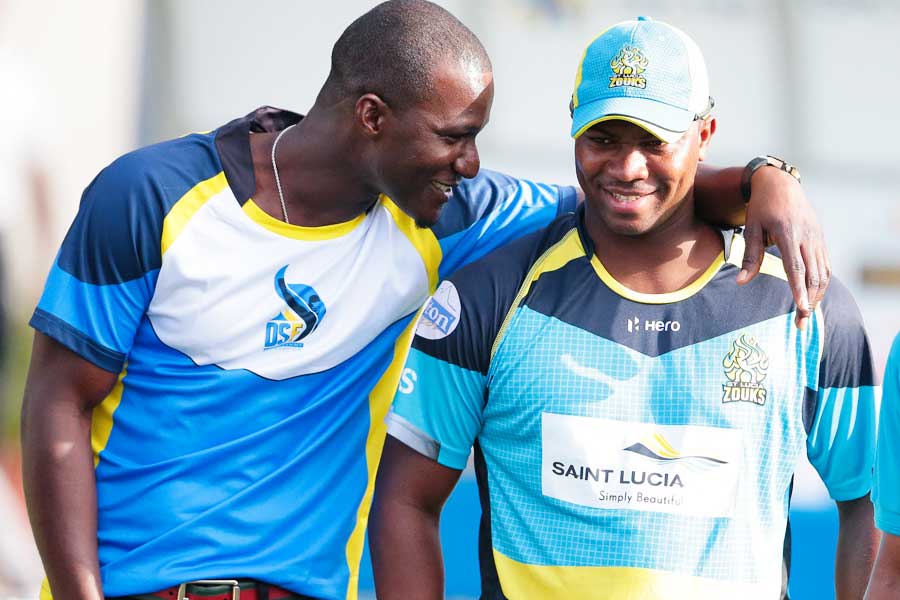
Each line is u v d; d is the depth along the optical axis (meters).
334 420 9.34
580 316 8.62
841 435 8.75
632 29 8.48
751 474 8.41
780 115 23.12
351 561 9.66
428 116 8.70
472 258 9.66
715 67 23.12
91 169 22.52
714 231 8.83
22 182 21.91
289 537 9.17
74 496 8.79
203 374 9.01
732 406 8.40
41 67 22.36
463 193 9.73
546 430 8.53
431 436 8.98
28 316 21.59
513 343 8.65
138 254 8.72
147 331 9.02
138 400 9.10
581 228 8.91
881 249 22.28
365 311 9.24
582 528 8.45
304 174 9.00
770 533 8.45
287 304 9.05
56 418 8.82
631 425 8.44
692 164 8.43
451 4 22.50
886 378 8.34
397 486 9.09
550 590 8.50
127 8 22.53
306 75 22.48
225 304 8.92
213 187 8.93
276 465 9.17
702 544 8.34
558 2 22.77
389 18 8.86
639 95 8.19
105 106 22.44
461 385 8.84
